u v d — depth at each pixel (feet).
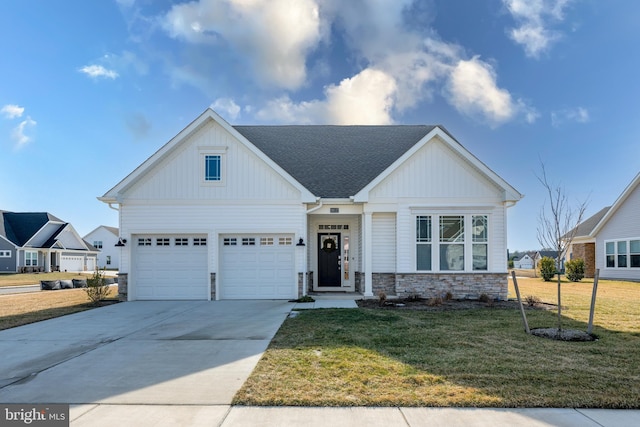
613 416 13.78
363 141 57.67
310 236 52.08
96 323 32.32
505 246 45.96
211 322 32.07
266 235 47.01
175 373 18.86
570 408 14.39
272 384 16.78
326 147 56.34
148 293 46.62
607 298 45.44
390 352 21.66
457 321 31.01
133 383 17.52
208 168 46.98
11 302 47.29
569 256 106.52
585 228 94.22
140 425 13.29
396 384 16.65
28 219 146.51
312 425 13.15
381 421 13.39
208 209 46.68
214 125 47.03
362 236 47.65
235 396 15.48
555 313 34.40
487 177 46.11
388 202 46.44
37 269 137.69
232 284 46.78
